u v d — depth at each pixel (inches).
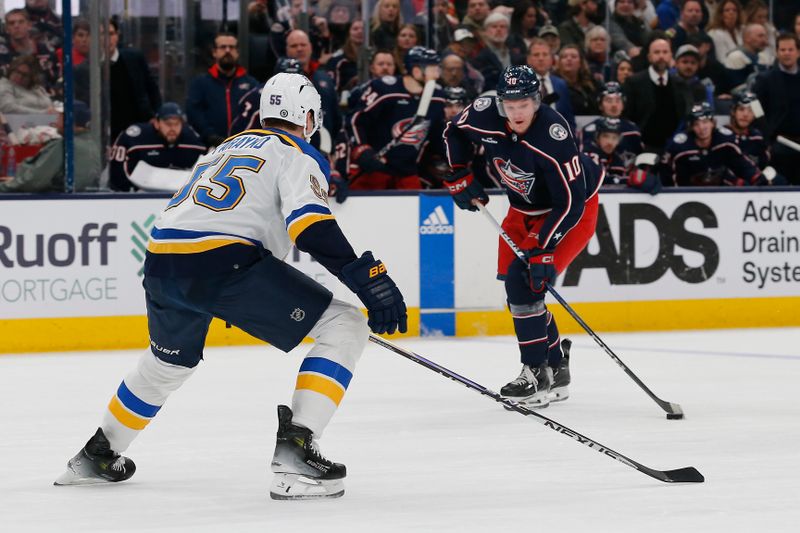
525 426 616.7
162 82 1168.8
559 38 1191.6
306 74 1050.1
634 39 1231.5
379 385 764.0
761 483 473.7
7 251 935.0
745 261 1115.3
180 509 431.5
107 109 1009.5
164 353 448.8
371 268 426.6
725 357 907.4
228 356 916.6
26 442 582.9
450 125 700.7
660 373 823.1
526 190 682.8
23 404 700.0
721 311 1111.6
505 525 404.2
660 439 579.2
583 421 634.2
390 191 1021.2
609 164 1107.3
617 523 406.9
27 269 940.0
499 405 684.7
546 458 531.5
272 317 434.3
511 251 709.3
